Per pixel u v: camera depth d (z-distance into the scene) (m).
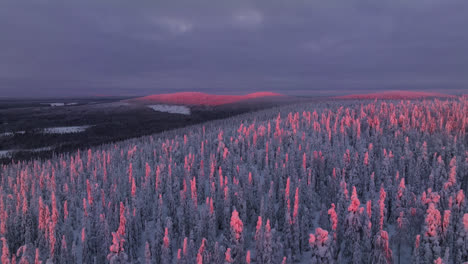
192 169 86.31
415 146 87.19
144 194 70.88
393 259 38.03
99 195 76.56
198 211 58.91
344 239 46.09
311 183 66.44
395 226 49.22
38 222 62.94
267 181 72.94
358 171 68.81
